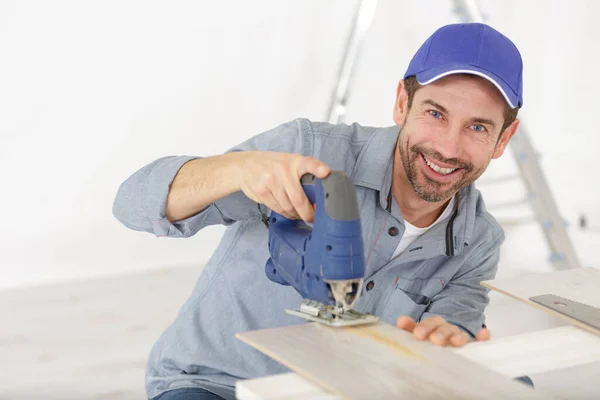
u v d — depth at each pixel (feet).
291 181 3.88
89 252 13.55
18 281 13.07
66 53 12.34
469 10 11.48
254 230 5.20
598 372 9.35
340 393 3.06
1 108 12.19
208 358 5.10
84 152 12.94
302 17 13.47
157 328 11.07
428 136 4.78
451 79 4.70
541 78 15.47
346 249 3.63
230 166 4.29
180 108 13.33
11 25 11.90
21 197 12.78
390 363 3.43
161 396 5.03
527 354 3.83
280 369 5.09
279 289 5.15
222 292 5.24
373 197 5.18
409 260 5.28
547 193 12.25
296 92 13.91
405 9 14.20
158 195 4.59
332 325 3.92
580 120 15.28
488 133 4.83
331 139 5.27
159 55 12.92
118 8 12.45
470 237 5.45
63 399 8.61
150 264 14.16
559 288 4.92
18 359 9.78
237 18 13.16
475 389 3.18
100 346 10.31
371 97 14.55
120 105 12.93
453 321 5.27
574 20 15.05
